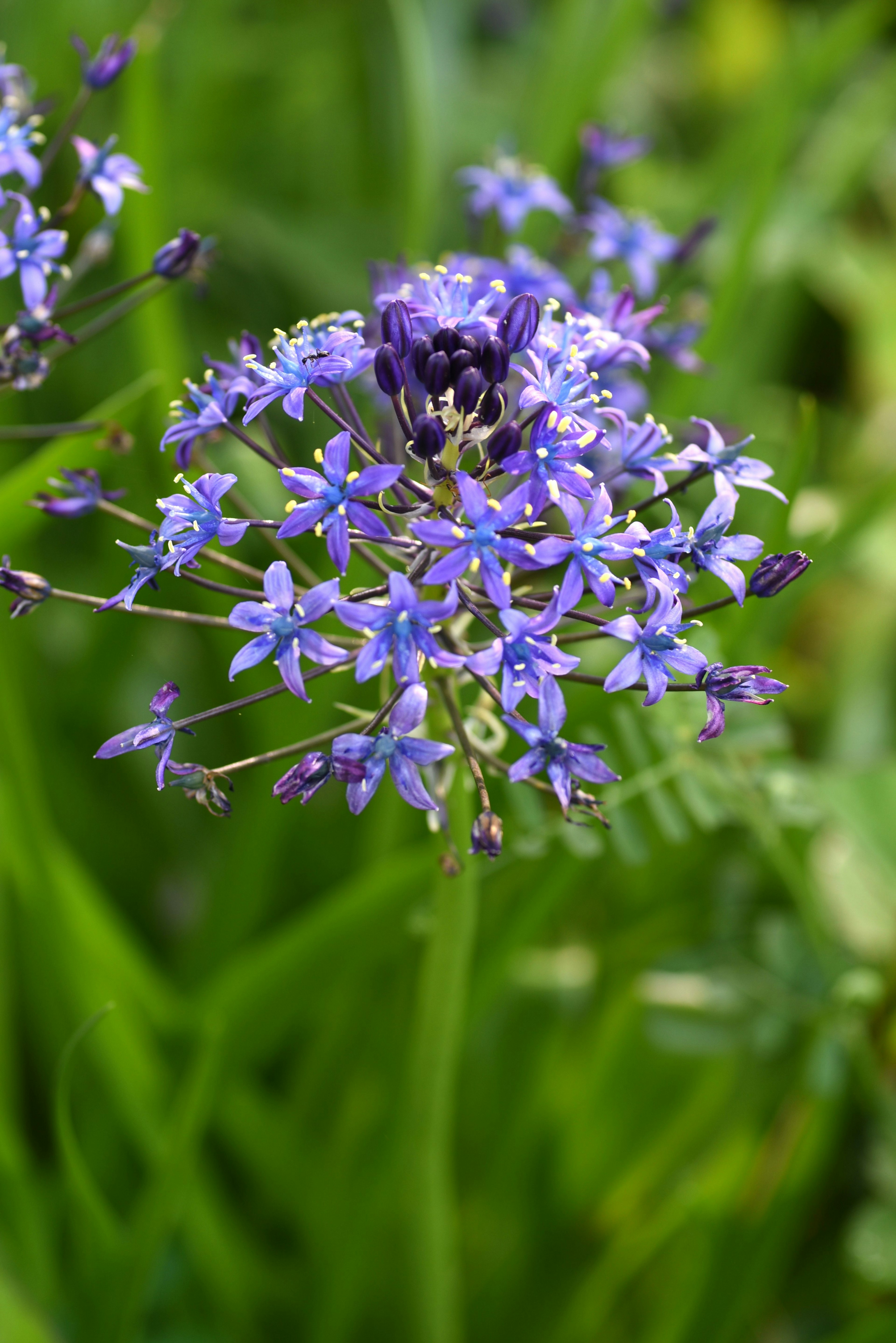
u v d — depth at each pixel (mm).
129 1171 903
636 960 928
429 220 975
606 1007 929
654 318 708
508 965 781
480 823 629
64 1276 862
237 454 869
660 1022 828
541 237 1021
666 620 621
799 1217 854
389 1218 797
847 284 1245
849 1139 904
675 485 672
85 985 779
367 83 1296
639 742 749
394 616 611
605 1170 910
